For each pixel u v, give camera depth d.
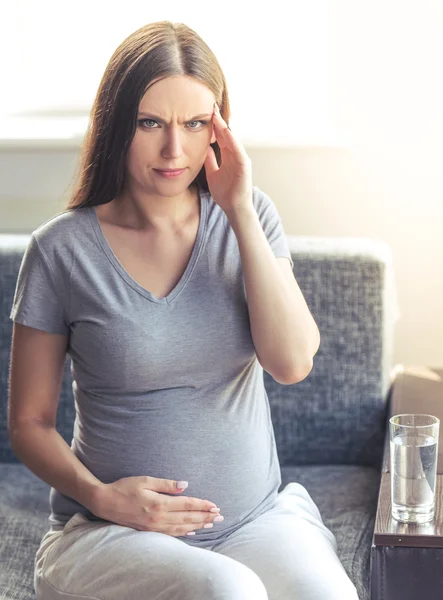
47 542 1.65
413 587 1.46
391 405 2.13
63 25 2.67
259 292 1.60
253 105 2.62
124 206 1.66
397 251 2.58
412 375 2.30
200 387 1.61
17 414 1.66
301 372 1.64
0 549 1.87
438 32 2.47
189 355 1.59
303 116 2.59
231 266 1.63
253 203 1.74
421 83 2.50
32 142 2.58
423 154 2.53
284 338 1.61
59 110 2.70
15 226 2.65
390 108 2.52
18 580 1.77
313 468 2.21
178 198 1.64
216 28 2.62
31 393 1.65
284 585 1.48
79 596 1.50
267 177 2.58
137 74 1.54
